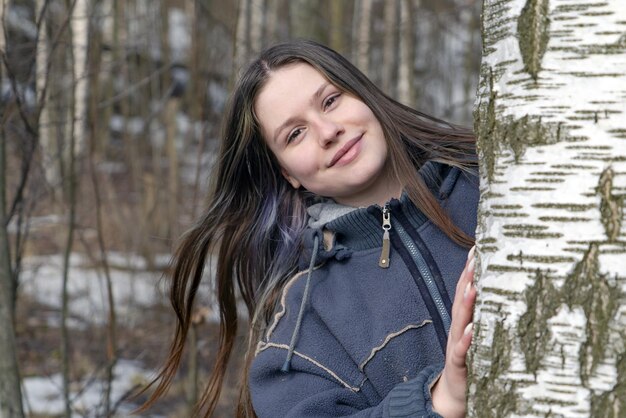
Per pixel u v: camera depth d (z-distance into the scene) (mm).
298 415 2074
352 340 2156
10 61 4152
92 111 5000
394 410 1823
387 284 2191
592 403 1410
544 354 1447
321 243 2318
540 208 1467
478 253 1609
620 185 1418
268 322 2406
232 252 2627
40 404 5762
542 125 1479
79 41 6539
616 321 1401
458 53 13977
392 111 2340
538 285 1462
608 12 1455
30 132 4008
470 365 1587
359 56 8406
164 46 12633
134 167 10383
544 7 1500
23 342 7051
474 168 2303
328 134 2211
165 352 6098
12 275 4043
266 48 2420
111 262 8672
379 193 2311
